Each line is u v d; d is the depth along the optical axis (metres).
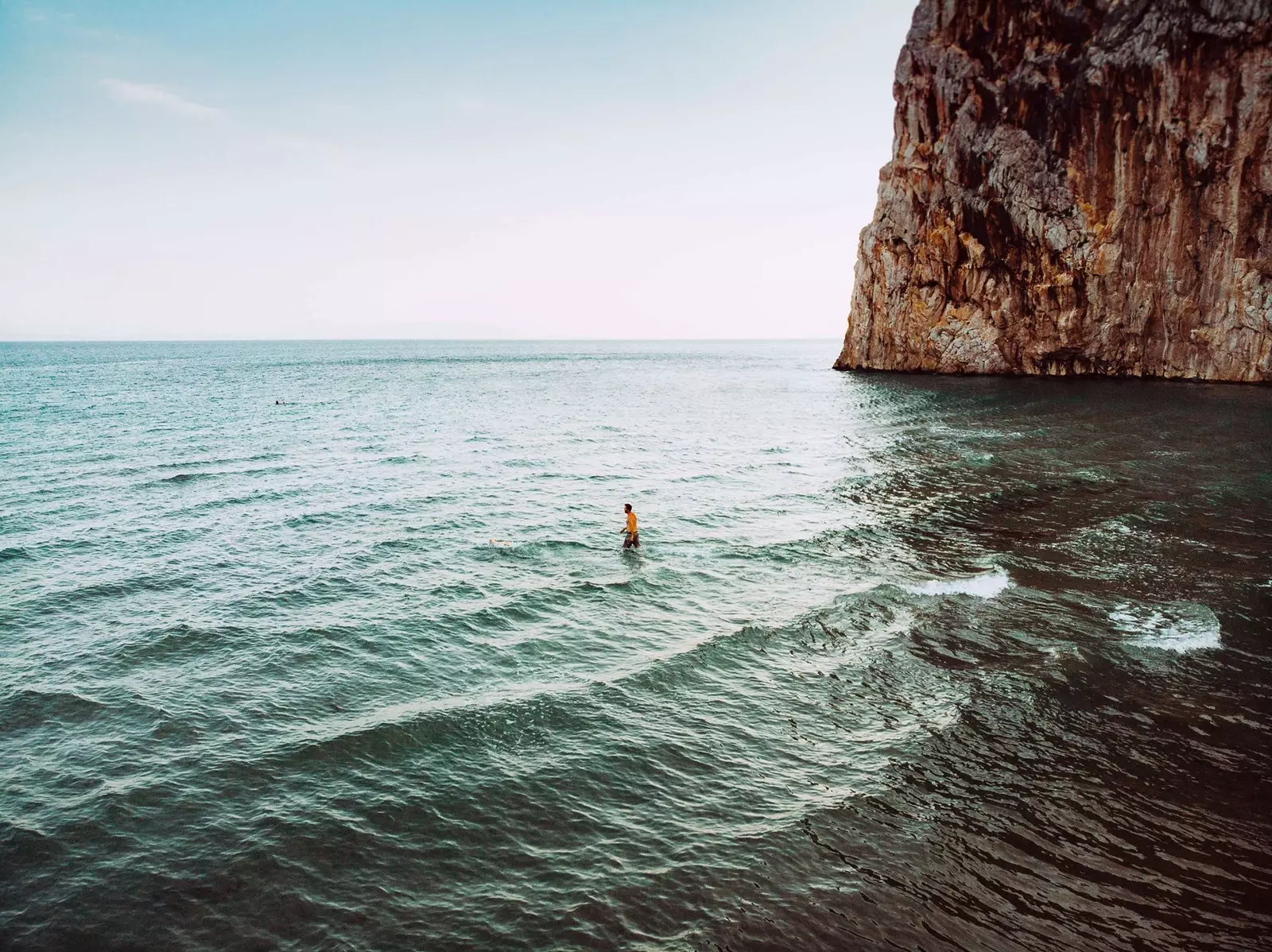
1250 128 60.91
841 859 10.09
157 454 41.88
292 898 9.34
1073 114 68.31
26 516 27.89
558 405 72.75
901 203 85.25
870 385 83.69
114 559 23.14
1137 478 32.44
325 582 21.36
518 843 10.41
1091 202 69.12
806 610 18.95
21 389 83.44
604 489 33.88
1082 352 74.38
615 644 17.17
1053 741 12.89
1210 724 13.32
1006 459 38.06
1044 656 15.97
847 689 14.88
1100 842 10.39
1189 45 61.62
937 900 9.35
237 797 11.36
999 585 20.25
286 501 31.16
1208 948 8.58
